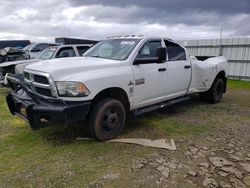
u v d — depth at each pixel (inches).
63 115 150.3
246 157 153.6
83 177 128.3
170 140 175.9
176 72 225.6
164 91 216.2
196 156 153.4
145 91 196.5
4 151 156.9
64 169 135.8
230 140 180.1
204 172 134.6
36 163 142.3
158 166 140.1
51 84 156.6
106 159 147.5
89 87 158.6
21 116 178.1
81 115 157.6
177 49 236.4
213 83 286.2
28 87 179.0
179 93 237.3
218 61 292.8
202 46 645.3
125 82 179.3
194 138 182.2
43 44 549.6
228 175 132.3
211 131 197.8
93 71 167.0
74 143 169.5
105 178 127.6
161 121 219.5
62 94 155.9
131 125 207.2
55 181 124.6
